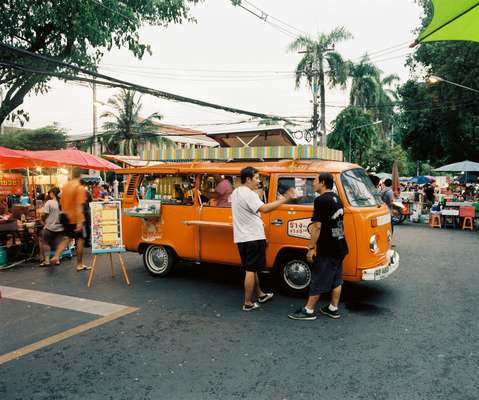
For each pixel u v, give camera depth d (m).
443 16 2.46
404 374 3.47
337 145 28.75
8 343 4.19
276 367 3.61
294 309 5.25
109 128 33.09
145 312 5.15
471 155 23.30
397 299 5.70
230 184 6.36
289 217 5.70
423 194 19.56
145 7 12.25
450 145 22.88
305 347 4.04
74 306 5.41
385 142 39.19
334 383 3.32
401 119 25.20
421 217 17.41
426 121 23.25
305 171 5.73
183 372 3.54
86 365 3.69
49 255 8.24
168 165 7.00
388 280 6.81
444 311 5.16
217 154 7.38
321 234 4.72
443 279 6.87
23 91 12.34
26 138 38.47
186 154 7.78
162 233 6.84
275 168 6.01
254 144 10.59
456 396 3.10
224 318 4.91
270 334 4.39
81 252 7.59
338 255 4.73
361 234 5.27
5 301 5.66
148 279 6.88
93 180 27.52
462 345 4.08
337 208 4.69
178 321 4.82
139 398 3.12
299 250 5.67
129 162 13.62
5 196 13.90
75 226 7.59
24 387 3.30
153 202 6.87
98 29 11.09
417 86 23.50
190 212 6.54
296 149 6.52
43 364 3.71
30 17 10.44
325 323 4.73
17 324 4.74
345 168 5.75
